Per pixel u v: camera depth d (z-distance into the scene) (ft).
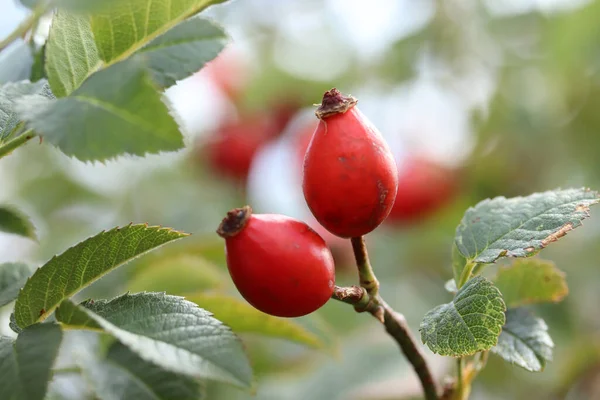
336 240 1.36
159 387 0.72
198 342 0.70
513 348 0.83
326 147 0.76
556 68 1.57
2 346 0.70
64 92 0.72
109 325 0.69
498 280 0.87
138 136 0.67
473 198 1.60
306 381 1.27
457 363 0.83
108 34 0.72
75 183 1.54
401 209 1.49
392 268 1.51
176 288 1.00
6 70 0.84
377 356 1.28
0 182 1.52
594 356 1.32
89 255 0.74
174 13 0.73
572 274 1.44
